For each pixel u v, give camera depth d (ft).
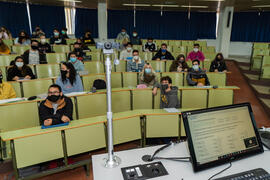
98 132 8.07
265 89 17.49
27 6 31.53
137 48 26.22
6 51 18.66
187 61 19.06
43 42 20.58
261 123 12.53
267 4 29.14
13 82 11.50
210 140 3.88
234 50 38.93
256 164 4.10
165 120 9.01
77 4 32.50
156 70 17.75
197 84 13.41
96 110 11.23
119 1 29.40
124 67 18.44
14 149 6.76
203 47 26.99
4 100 9.70
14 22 30.68
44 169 8.34
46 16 32.99
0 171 8.30
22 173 8.04
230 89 12.16
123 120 8.43
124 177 3.75
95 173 3.89
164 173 3.84
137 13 37.32
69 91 11.79
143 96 12.08
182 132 9.18
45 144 7.18
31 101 9.78
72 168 7.99
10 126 9.55
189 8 34.71
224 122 4.04
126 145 10.49
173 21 37.99
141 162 4.20
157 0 28.27
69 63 11.73
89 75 13.35
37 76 15.38
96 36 37.09
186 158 4.26
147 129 9.03
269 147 4.62
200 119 3.85
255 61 23.22
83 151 7.86
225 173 3.84
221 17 35.40
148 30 38.11
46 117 8.04
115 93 11.71
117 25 37.29
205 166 3.78
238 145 4.10
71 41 27.22
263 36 35.94
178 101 11.21
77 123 7.90
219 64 17.60
